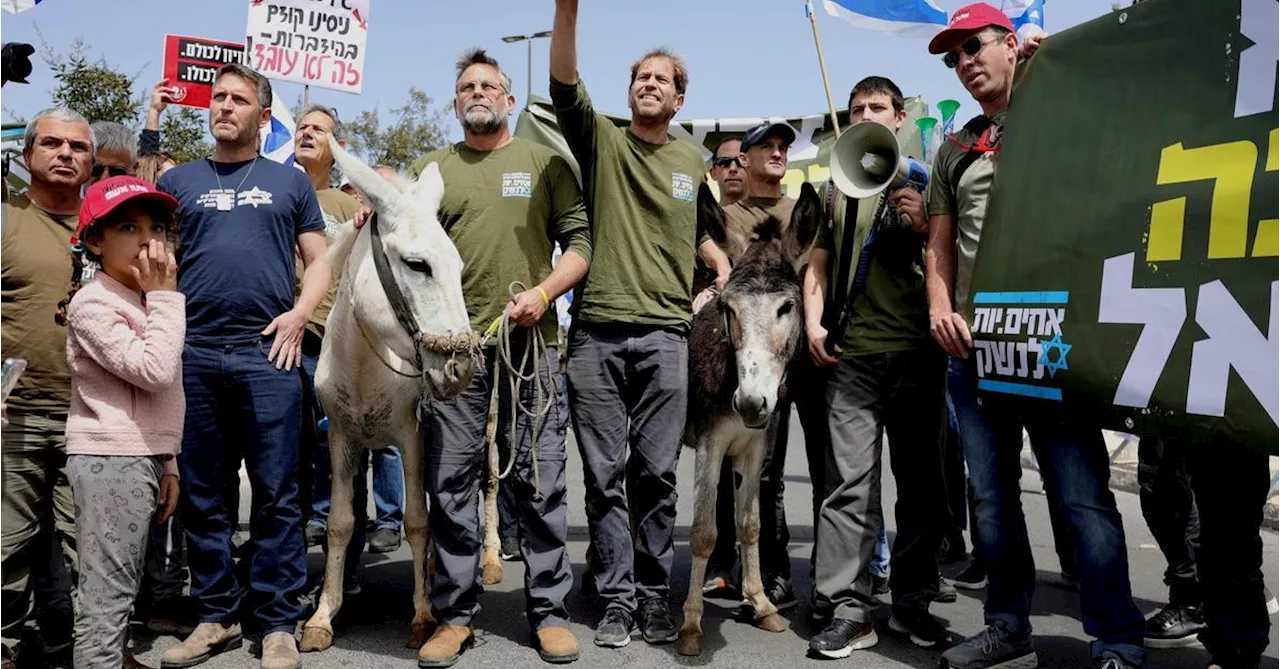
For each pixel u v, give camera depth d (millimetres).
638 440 4102
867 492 3939
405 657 3830
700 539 3959
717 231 4238
